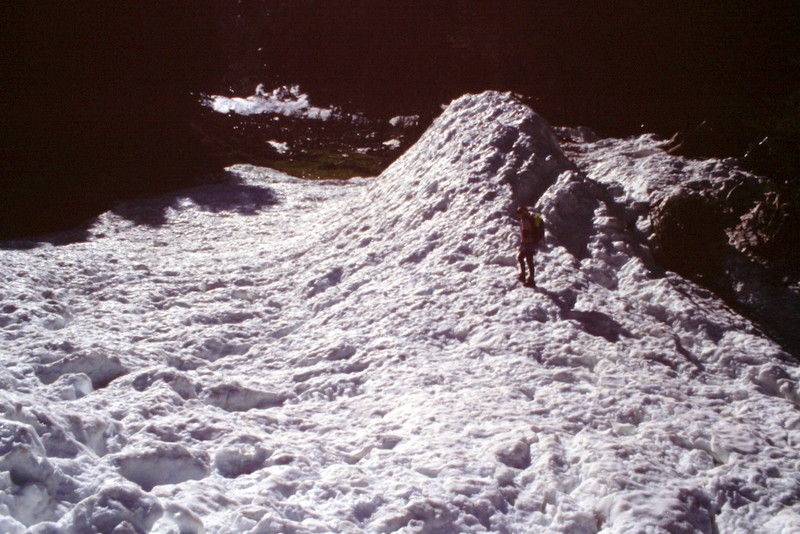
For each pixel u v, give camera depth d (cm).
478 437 762
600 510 635
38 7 3003
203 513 556
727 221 1647
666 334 1112
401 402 883
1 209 2661
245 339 1234
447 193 1644
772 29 3303
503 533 598
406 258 1451
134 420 752
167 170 3397
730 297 1395
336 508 591
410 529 569
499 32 4616
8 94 2952
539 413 843
